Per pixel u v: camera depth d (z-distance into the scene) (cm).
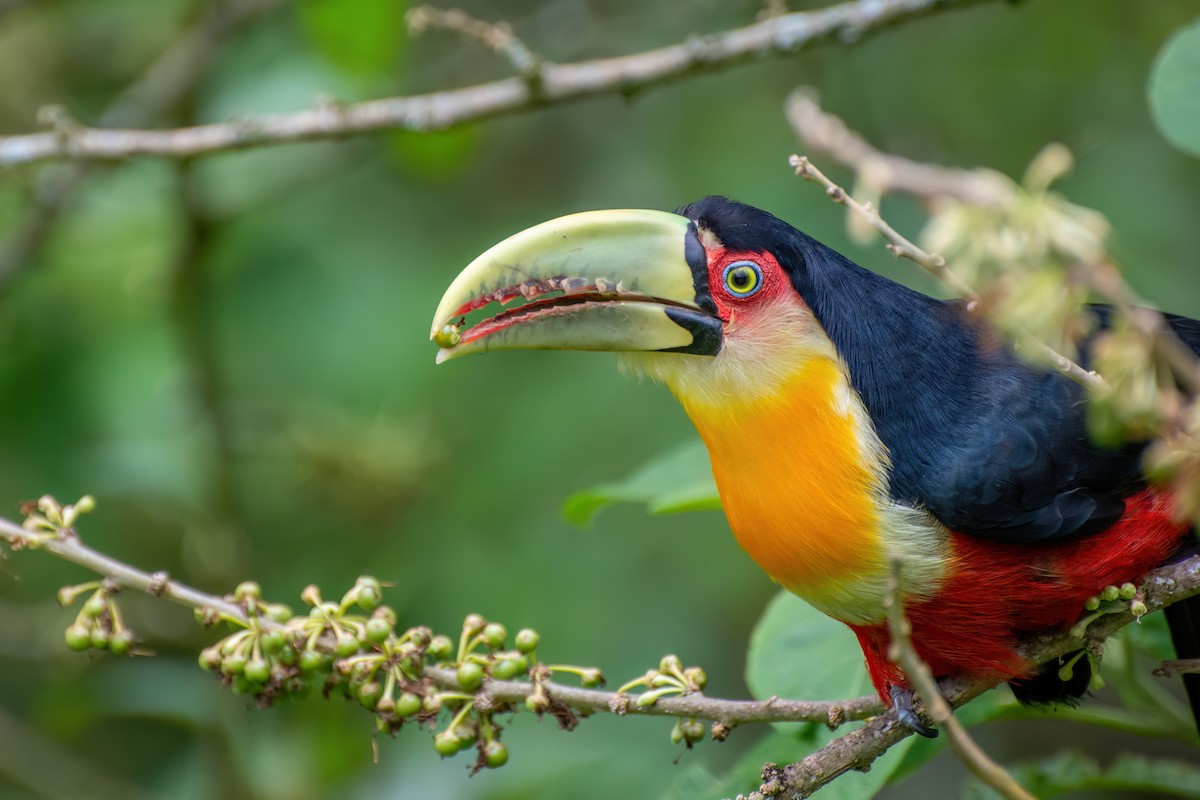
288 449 1101
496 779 923
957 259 437
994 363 664
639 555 1094
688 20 1186
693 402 673
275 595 1080
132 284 1121
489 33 868
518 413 1121
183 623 1087
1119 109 1154
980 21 1186
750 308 666
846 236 1079
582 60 1237
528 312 683
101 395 1097
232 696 970
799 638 701
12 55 1223
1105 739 1240
